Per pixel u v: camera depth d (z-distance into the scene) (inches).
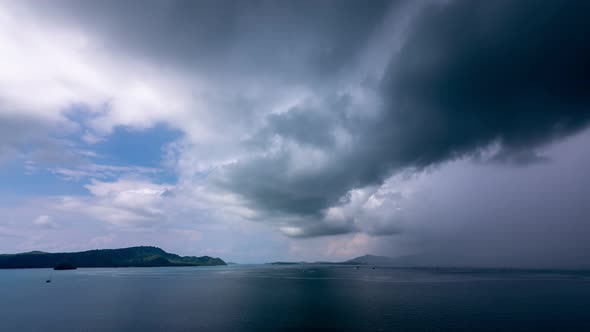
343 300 3403.1
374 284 5585.6
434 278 7317.9
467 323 2194.9
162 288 5172.2
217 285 5698.8
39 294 4402.1
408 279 7017.7
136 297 3946.9
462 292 4094.5
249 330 2094.0
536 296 3619.6
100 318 2568.9
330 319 2380.7
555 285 5098.4
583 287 4744.1
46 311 2930.6
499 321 2246.6
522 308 2760.8
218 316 2578.7
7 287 5570.9
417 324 2176.4
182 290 4808.1
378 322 2253.9
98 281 6968.5
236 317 2524.6
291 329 2101.4
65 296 4128.9
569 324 2151.8
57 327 2281.0
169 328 2192.4
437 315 2468.0
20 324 2384.4
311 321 2322.8
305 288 4936.0
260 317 2508.6
